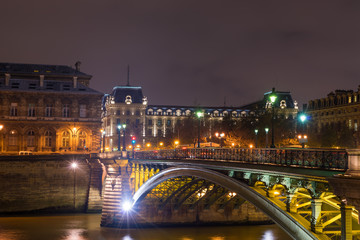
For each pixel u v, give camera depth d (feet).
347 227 69.10
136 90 607.37
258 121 374.22
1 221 234.38
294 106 575.38
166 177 170.60
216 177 127.65
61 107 353.10
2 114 343.05
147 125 609.42
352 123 401.70
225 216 214.69
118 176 222.28
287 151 90.17
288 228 90.89
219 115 609.42
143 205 213.87
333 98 431.43
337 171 72.59
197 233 195.62
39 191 271.90
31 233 200.03
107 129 611.47
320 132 415.64
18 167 271.90
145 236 192.13
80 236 193.57
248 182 109.40
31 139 347.77
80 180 276.21
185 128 466.29
